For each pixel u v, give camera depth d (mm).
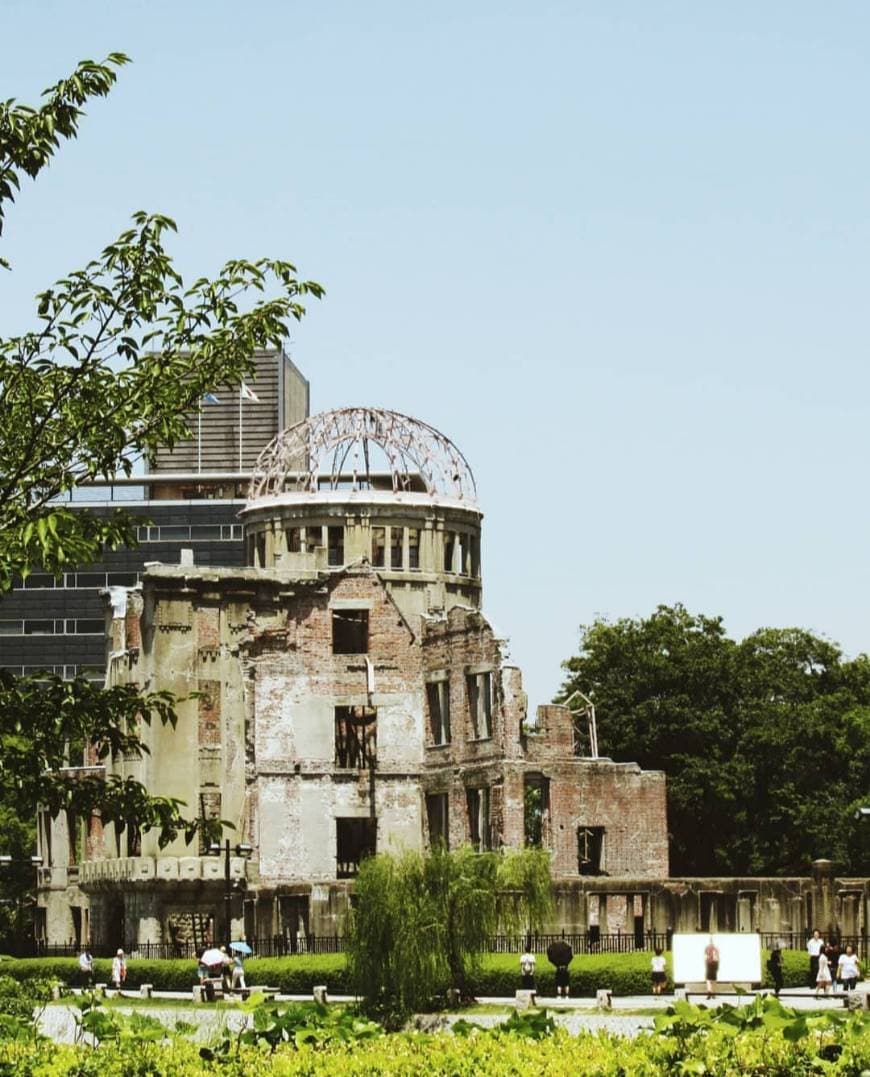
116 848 128750
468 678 130750
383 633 134250
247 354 49375
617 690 157750
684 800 152875
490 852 90500
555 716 127625
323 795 131375
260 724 130500
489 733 129000
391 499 145375
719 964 76250
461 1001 85688
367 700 133000
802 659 165500
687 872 157125
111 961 111938
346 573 134250
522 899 89875
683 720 155375
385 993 83562
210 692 129375
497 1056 41281
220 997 94125
